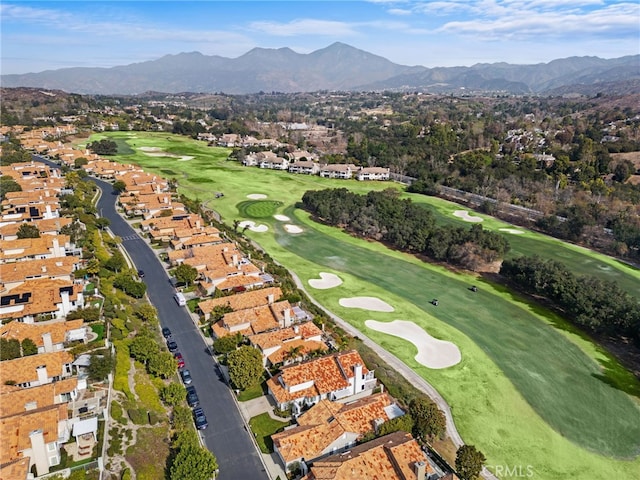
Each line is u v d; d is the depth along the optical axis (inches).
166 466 1867.6
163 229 4485.7
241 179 7283.5
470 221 5836.6
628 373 2859.3
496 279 4197.8
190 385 2409.0
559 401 2554.1
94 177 6786.4
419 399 2215.8
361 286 3885.3
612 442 2268.7
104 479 1736.0
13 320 2807.6
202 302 3073.3
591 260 4729.3
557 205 6018.7
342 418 2048.5
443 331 3208.7
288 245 4766.2
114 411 2055.9
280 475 1875.0
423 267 4416.8
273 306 2952.8
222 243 4175.7
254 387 2415.1
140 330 2778.1
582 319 3248.0
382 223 5068.9
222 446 2020.2
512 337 3201.3
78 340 2571.4
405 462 1786.4
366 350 2859.3
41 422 1790.1
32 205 4768.7
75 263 3521.2
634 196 6190.9
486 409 2440.9
